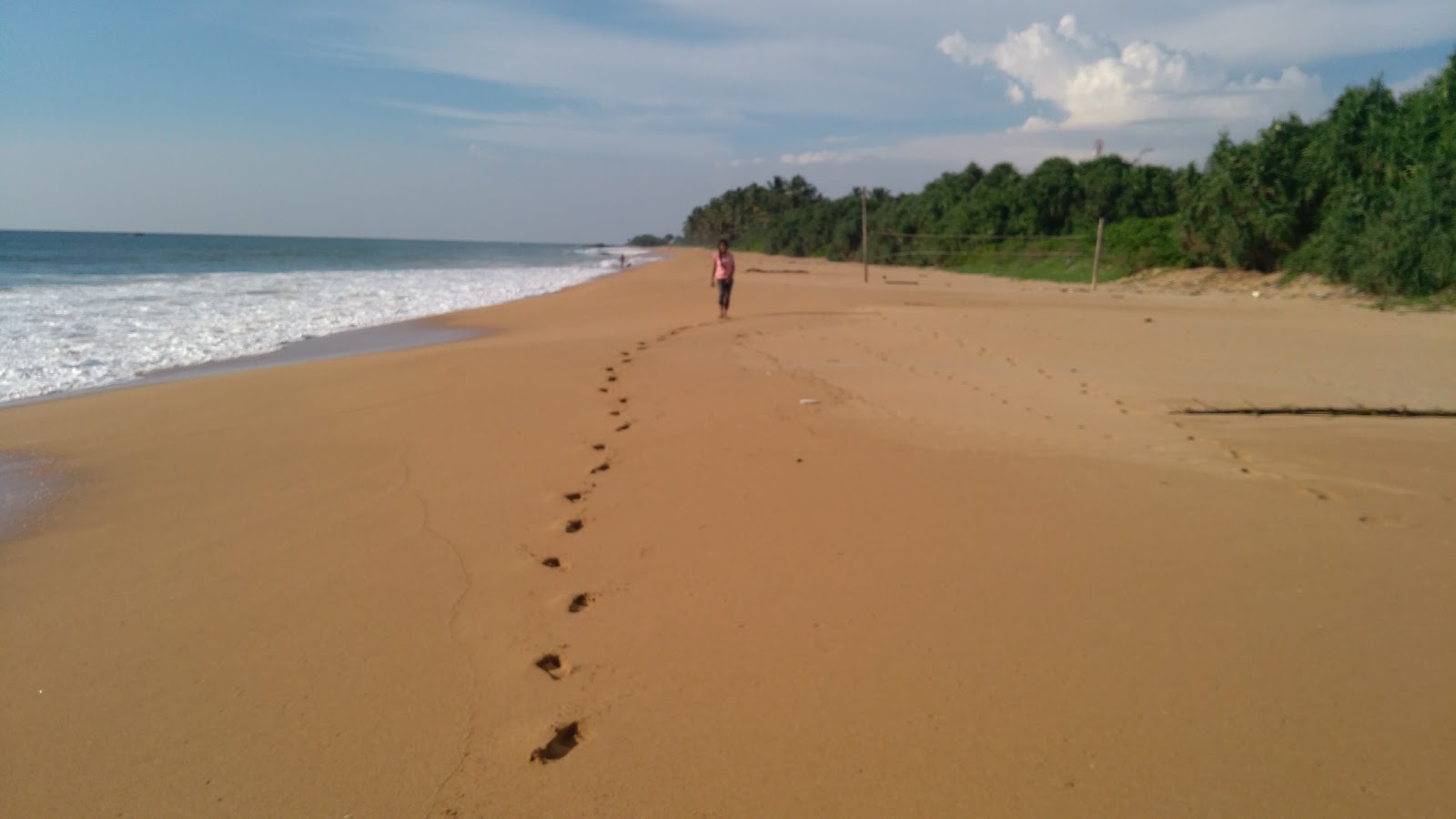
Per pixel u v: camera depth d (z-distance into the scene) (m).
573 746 2.81
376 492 5.41
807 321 14.60
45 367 10.41
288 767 2.73
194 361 11.22
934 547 4.27
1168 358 10.18
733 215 110.56
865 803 2.47
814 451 6.05
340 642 3.51
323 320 16.25
